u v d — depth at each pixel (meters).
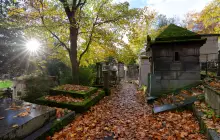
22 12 7.93
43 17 8.17
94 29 9.16
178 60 6.39
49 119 3.75
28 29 8.23
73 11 8.67
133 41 10.23
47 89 7.66
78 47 10.84
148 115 4.85
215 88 3.87
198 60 6.23
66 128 3.91
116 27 9.79
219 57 6.38
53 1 8.67
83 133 3.68
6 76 10.69
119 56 10.63
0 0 8.80
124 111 5.66
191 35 6.33
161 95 6.39
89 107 5.93
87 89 7.38
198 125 3.54
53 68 12.88
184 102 4.87
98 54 11.33
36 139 3.02
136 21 9.61
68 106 5.54
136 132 3.66
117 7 9.22
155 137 3.26
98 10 9.25
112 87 11.47
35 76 7.91
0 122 3.01
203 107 4.00
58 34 9.60
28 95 7.07
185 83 6.33
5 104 4.25
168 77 6.48
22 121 3.06
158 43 6.41
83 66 12.19
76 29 9.27
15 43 9.20
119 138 3.41
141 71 11.07
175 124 3.82
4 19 7.67
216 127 2.81
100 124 4.31
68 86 7.80
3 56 8.89
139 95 8.65
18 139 2.83
